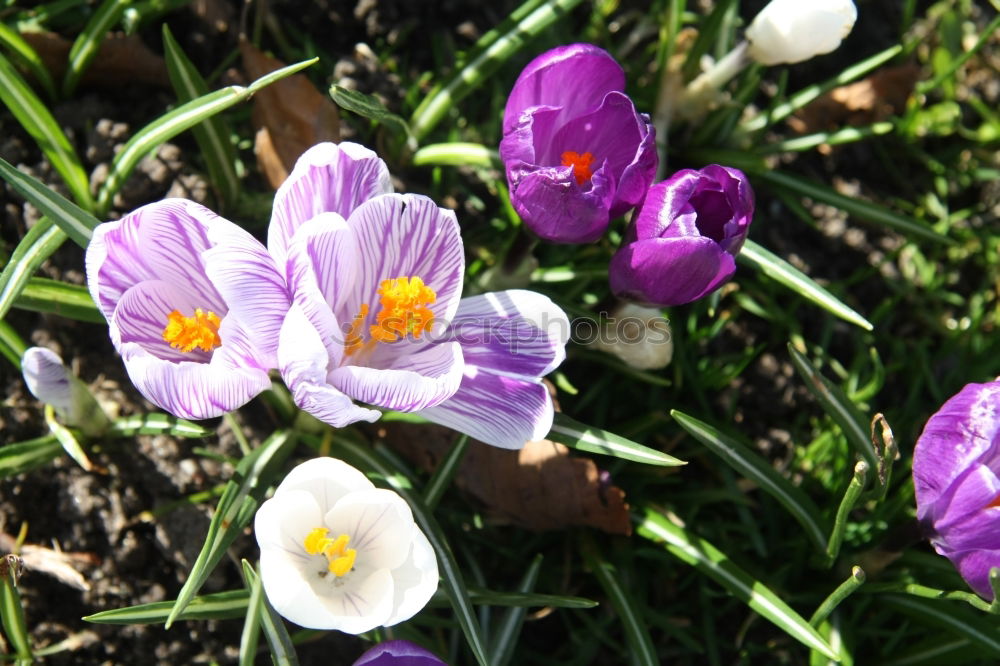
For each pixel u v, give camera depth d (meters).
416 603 0.36
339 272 0.36
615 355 0.44
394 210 0.37
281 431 0.42
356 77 0.48
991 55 0.54
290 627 0.43
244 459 0.40
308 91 0.46
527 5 0.45
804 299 0.49
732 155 0.48
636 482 0.45
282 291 0.36
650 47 0.50
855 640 0.45
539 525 0.44
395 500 0.36
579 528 0.44
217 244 0.35
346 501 0.36
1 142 0.45
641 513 0.44
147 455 0.43
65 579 0.42
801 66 0.52
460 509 0.45
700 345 0.48
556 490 0.43
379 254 0.37
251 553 0.43
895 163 0.52
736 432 0.47
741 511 0.45
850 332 0.49
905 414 0.48
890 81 0.52
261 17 0.48
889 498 0.46
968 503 0.38
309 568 0.37
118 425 0.42
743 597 0.41
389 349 0.39
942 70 0.53
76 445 0.41
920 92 0.52
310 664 0.43
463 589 0.39
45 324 0.44
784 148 0.49
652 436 0.46
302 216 0.37
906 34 0.53
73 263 0.44
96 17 0.44
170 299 0.37
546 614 0.44
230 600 0.39
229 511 0.38
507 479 0.43
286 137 0.45
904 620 0.45
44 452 0.41
